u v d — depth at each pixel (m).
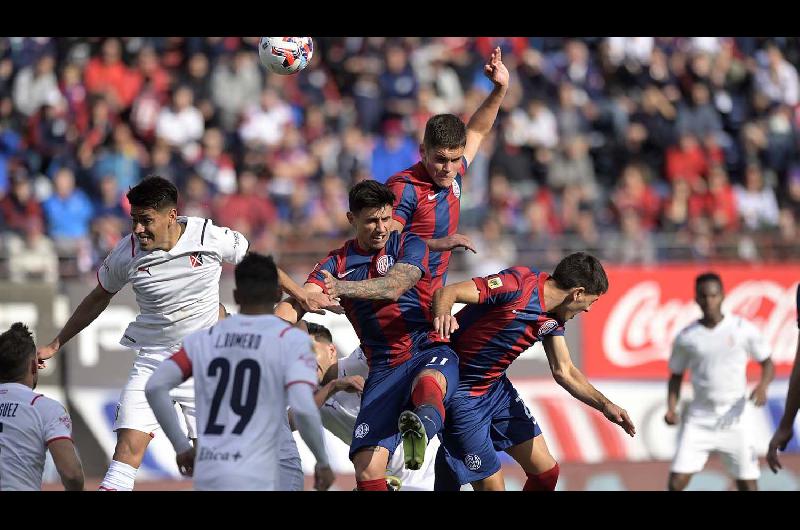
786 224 63.19
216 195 57.81
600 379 50.09
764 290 51.91
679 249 54.78
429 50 67.56
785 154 69.12
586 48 70.25
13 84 63.78
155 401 20.92
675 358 40.44
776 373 51.69
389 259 25.94
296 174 60.12
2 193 59.06
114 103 61.62
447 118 26.84
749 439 39.72
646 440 50.09
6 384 24.95
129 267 26.52
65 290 47.03
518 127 63.00
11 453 24.27
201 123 61.56
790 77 73.12
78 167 57.78
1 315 46.50
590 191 62.28
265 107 62.59
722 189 63.50
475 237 54.31
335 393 29.81
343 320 46.84
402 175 27.64
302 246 52.16
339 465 46.06
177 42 65.31
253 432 20.69
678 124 66.88
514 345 26.97
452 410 27.23
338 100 65.94
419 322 26.55
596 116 66.25
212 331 21.44
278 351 20.92
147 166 58.56
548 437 49.03
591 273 26.50
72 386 46.25
